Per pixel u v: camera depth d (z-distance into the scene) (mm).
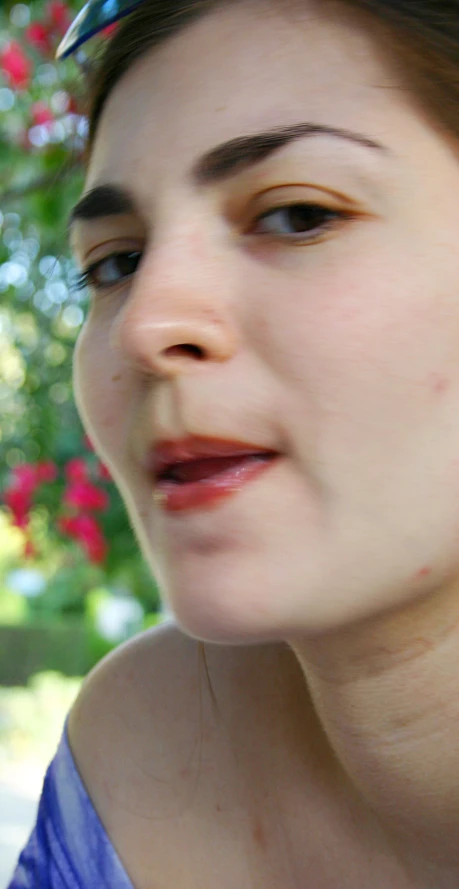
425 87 357
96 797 469
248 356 347
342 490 343
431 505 350
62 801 477
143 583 1490
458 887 397
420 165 352
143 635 499
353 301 341
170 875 443
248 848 432
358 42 358
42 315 1282
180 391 347
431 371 346
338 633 373
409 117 354
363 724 387
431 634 370
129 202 377
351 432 342
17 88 1160
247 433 345
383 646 373
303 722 429
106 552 1226
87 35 408
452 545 355
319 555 344
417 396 344
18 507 1250
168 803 453
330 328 340
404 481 346
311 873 419
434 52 359
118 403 377
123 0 392
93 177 395
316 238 349
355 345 340
